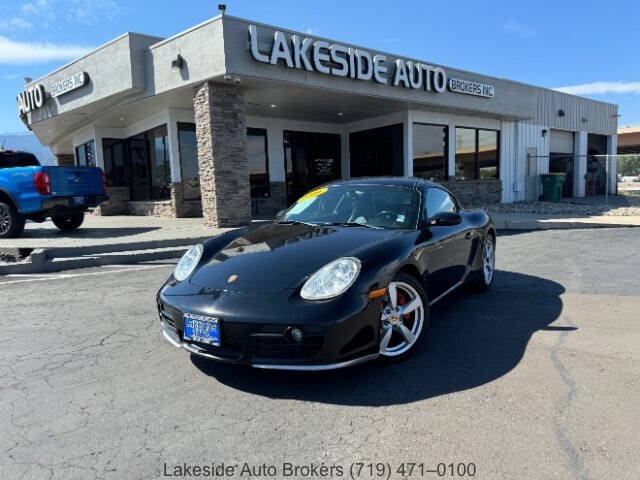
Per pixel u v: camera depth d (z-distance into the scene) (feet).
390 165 51.72
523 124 63.26
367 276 10.01
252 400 9.49
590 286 17.84
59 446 8.02
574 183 71.56
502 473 7.00
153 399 9.62
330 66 35.94
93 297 17.97
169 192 44.73
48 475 7.23
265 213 49.52
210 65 31.78
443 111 50.62
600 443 7.67
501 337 12.59
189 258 12.21
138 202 50.11
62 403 9.54
